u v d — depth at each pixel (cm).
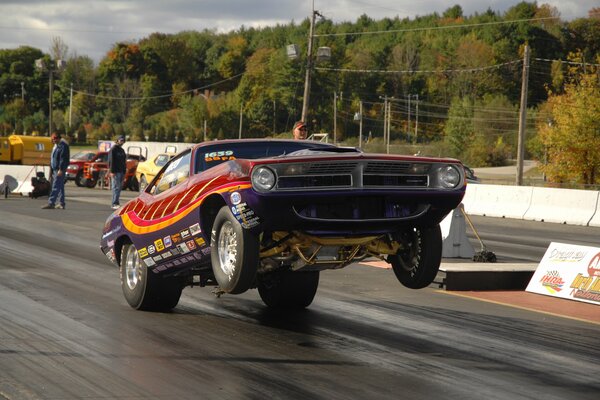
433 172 796
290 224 759
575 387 652
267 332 860
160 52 19175
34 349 756
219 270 800
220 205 822
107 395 608
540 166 5859
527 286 1193
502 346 807
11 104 18062
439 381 663
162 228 893
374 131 16075
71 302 1026
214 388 630
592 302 1082
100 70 18738
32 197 3309
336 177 761
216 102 16050
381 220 780
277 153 925
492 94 15825
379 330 880
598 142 5553
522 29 15938
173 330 864
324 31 19238
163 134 15062
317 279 1000
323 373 683
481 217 3067
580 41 15712
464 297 1127
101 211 2594
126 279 995
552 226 2697
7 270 1302
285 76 15125
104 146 5353
